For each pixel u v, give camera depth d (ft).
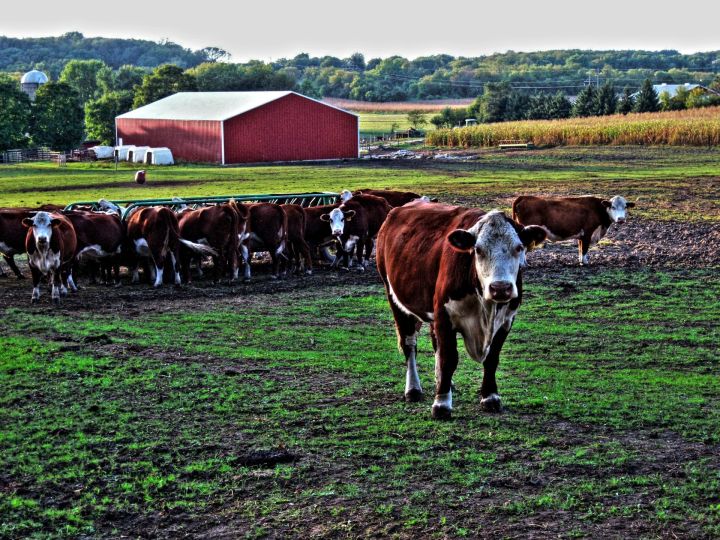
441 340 29.96
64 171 200.75
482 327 28.96
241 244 65.72
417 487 24.53
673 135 207.10
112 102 312.71
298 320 49.93
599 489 24.06
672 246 74.33
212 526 22.54
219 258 64.44
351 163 208.44
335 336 45.14
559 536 21.35
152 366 38.32
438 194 121.49
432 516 22.63
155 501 24.03
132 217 63.93
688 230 82.28
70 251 58.80
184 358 40.06
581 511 22.75
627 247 74.95
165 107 255.70
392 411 31.53
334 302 55.72
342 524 22.31
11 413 31.48
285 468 26.00
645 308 51.21
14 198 128.47
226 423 30.30
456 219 30.48
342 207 69.77
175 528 22.49
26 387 34.94
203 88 448.65
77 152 250.98
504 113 354.13
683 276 61.16
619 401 32.50
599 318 48.73
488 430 29.19
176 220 63.36
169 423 30.40
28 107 268.62
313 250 74.84
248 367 38.24
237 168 200.54
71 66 586.04
